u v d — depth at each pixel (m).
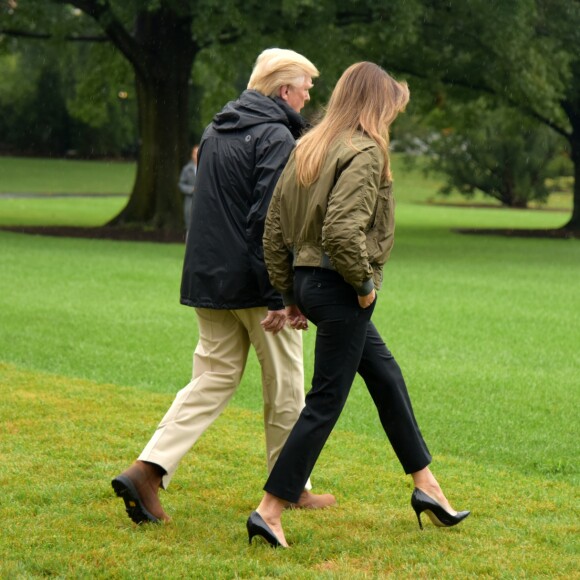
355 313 6.33
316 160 6.27
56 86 102.12
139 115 41.06
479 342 15.78
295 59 7.11
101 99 51.41
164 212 40.56
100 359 13.66
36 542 6.39
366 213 6.06
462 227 52.78
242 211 6.90
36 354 13.91
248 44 34.12
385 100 6.39
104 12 37.12
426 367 13.59
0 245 31.78
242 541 6.50
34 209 55.28
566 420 10.77
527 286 24.23
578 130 49.97
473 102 50.66
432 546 6.43
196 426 7.00
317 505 7.36
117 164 102.31
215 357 7.15
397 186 98.75
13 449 8.73
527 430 10.31
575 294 22.78
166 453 6.83
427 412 11.02
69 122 103.56
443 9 39.41
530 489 8.01
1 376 12.05
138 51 39.66
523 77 38.72
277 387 7.26
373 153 6.17
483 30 38.34
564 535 6.72
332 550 6.34
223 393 7.13
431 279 25.41
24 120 103.44
